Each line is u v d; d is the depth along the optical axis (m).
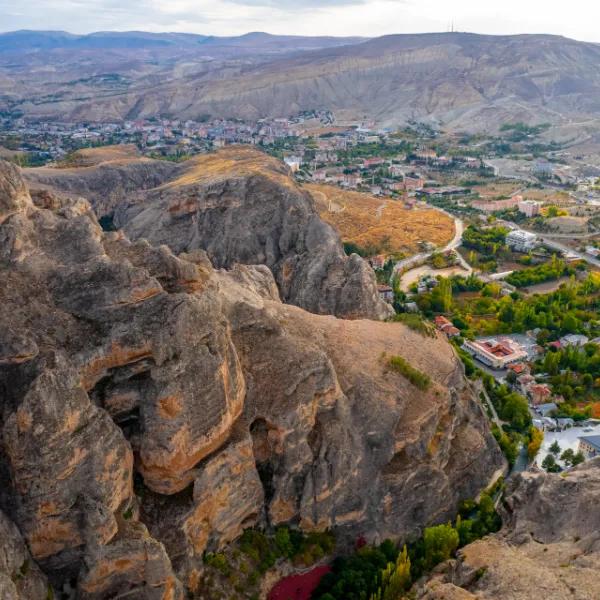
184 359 71.50
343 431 86.06
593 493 81.75
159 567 65.06
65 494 62.69
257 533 82.00
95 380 70.31
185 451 71.88
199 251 93.00
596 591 66.88
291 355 86.00
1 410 63.34
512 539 83.25
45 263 74.06
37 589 61.06
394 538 88.81
